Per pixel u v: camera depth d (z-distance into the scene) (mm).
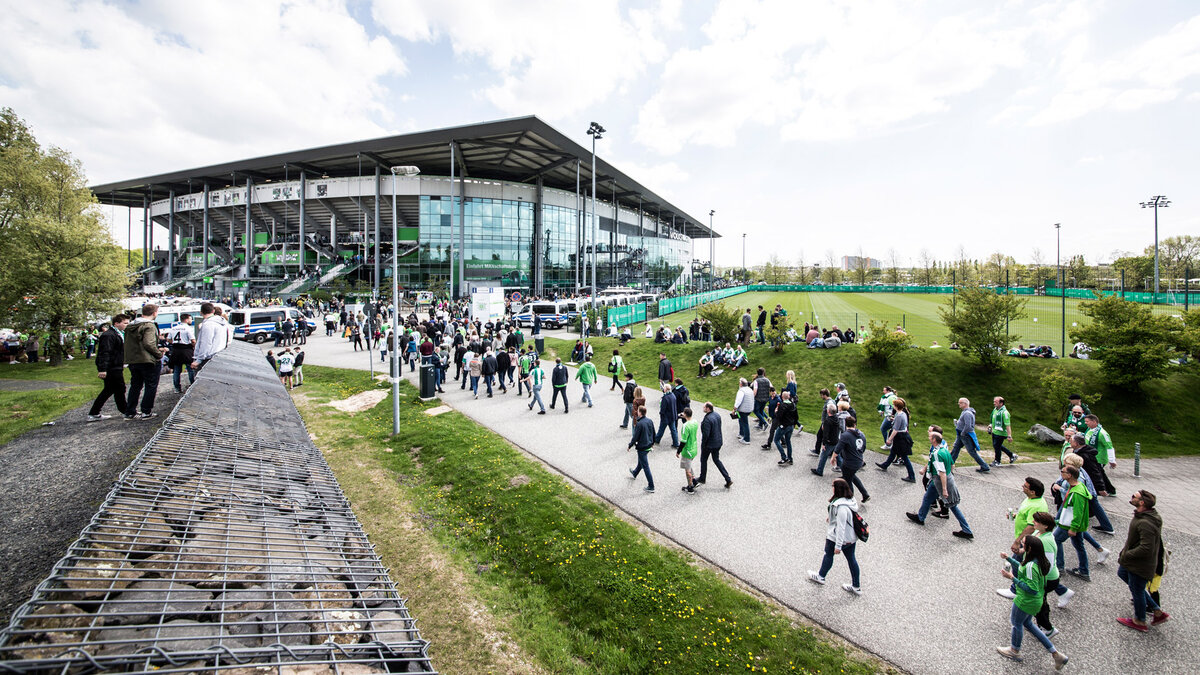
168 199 81812
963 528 8148
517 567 7504
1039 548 5312
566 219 71312
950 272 82625
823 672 5410
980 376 16781
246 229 69750
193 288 70312
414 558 7629
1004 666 5449
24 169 22156
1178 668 5367
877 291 78250
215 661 2295
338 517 4309
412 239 60969
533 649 5828
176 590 2604
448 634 6016
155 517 3170
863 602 6543
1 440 7387
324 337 33188
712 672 5445
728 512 9016
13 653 1905
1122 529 8461
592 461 11477
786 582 6977
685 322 39062
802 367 19125
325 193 62125
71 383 15688
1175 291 44281
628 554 7562
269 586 2924
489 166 63000
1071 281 59812
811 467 11211
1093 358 15727
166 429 4680
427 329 23719
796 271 112812
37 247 21422
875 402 16281
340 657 2676
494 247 62688
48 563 4188
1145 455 12773
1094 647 5691
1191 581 7016
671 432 12258
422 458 11742
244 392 7430
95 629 2121
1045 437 13359
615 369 18297
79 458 6668
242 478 4297
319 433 13555
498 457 11453
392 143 52781
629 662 5605
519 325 33781
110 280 23219
